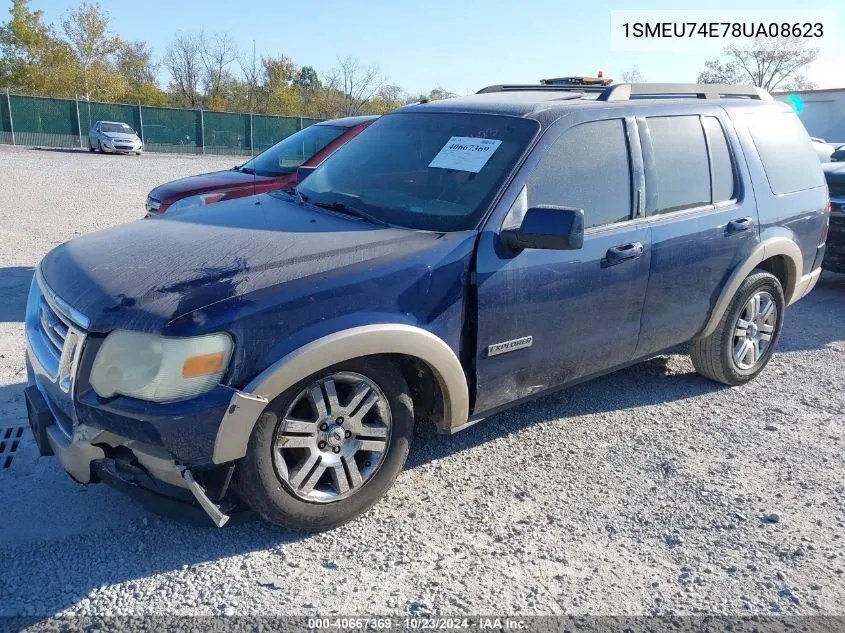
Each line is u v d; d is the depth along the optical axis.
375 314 3.05
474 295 3.38
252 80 58.09
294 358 2.82
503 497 3.58
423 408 3.56
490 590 2.88
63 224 11.12
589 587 2.93
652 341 4.38
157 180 19.45
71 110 34.50
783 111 5.39
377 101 55.84
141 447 2.79
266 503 2.97
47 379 3.03
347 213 3.82
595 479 3.79
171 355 2.67
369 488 3.27
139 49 64.25
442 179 3.76
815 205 5.39
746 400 4.95
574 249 3.40
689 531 3.35
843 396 5.08
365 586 2.88
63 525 3.21
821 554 3.20
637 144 4.13
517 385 3.70
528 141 3.69
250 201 4.26
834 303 7.86
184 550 3.06
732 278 4.71
